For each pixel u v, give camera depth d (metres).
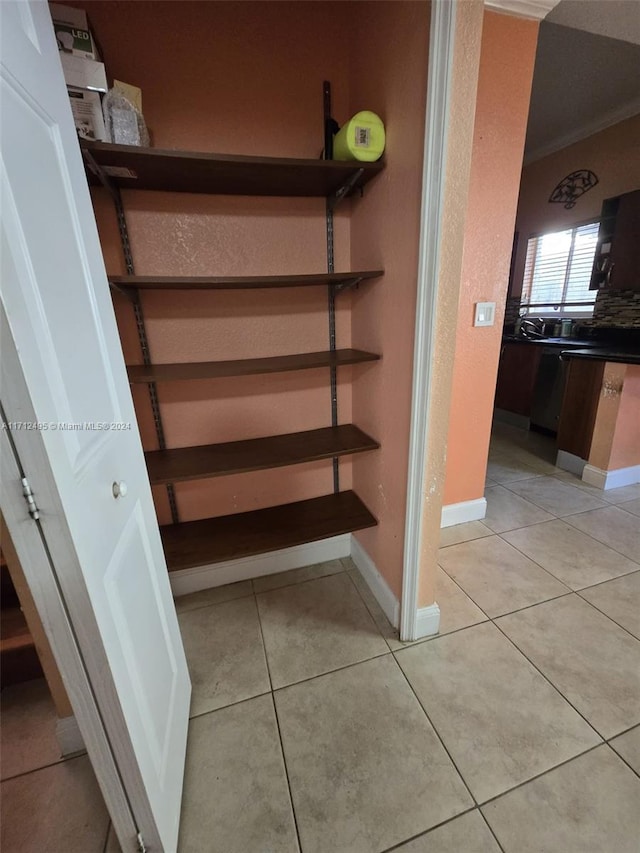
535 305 4.09
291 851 0.90
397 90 1.08
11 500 0.51
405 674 1.31
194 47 1.25
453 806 0.96
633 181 2.98
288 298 1.59
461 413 2.01
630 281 2.97
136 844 0.78
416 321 1.09
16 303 0.48
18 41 0.55
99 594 0.63
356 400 1.73
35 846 0.92
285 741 1.12
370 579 1.71
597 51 2.25
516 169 1.71
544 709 1.19
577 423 2.69
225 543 1.58
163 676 0.96
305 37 1.34
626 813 0.94
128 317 1.42
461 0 0.83
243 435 1.68
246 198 1.43
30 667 1.30
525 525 2.15
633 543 1.98
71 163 0.72
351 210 1.53
